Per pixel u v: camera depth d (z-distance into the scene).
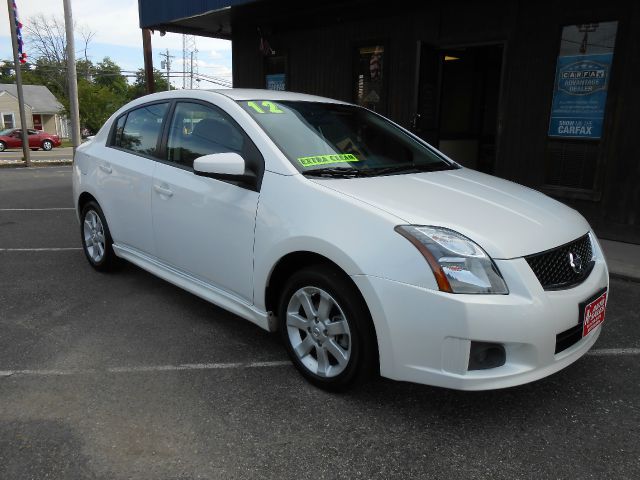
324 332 2.80
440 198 2.82
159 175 3.79
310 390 2.90
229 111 3.39
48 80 59.31
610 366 3.20
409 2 7.58
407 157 3.65
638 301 4.27
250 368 3.15
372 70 8.35
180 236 3.63
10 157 26.31
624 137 5.82
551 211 2.95
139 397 2.82
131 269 5.07
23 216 7.94
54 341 3.50
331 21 8.72
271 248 2.91
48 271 5.02
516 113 6.73
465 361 2.34
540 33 6.36
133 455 2.36
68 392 2.87
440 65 7.50
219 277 3.37
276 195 2.94
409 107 7.90
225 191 3.24
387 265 2.44
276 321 3.15
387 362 2.51
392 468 2.29
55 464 2.29
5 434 2.50
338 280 2.66
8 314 3.96
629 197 5.88
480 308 2.30
